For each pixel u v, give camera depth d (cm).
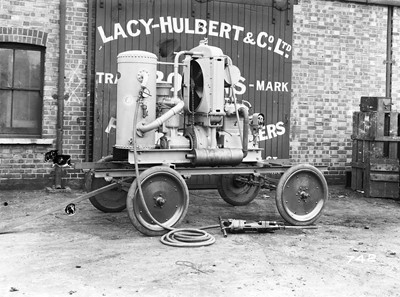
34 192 873
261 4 989
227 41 972
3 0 871
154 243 564
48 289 411
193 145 646
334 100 1054
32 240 568
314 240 599
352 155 1003
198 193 939
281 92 1007
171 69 941
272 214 754
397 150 941
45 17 894
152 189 598
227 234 618
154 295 401
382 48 1084
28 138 891
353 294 416
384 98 929
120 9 909
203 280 439
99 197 712
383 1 1066
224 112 653
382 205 859
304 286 431
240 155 654
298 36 1025
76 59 909
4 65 893
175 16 941
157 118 632
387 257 530
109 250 531
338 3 1048
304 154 1036
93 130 906
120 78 639
